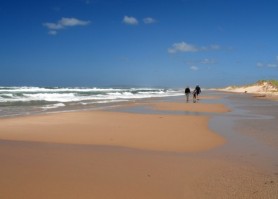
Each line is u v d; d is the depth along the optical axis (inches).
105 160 374.0
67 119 738.2
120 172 327.3
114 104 1321.4
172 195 267.7
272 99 1926.7
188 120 767.7
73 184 287.7
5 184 282.8
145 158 387.9
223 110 1084.5
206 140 510.0
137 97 2063.2
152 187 285.3
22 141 482.0
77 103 1344.7
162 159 384.2
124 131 584.1
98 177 309.3
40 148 433.4
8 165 342.3
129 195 266.2
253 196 265.1
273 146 467.2
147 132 577.6
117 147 451.2
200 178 311.4
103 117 794.2
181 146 463.5
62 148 436.8
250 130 618.8
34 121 693.9
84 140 497.0
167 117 823.7
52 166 342.3
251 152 427.5
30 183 287.1
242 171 335.9
